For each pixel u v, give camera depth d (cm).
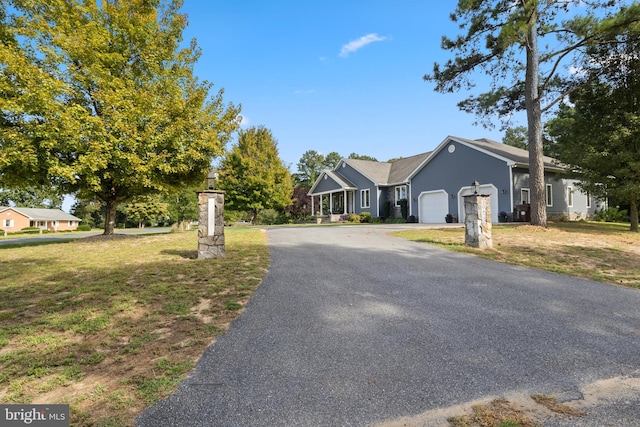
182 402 244
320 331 369
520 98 1545
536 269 707
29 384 271
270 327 380
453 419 223
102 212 5794
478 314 427
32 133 916
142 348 332
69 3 1075
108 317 409
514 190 1794
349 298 483
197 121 1176
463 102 1563
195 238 1204
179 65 1219
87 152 958
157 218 4888
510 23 1130
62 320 399
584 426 216
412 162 2864
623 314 437
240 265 688
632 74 1341
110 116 991
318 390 257
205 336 358
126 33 1126
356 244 987
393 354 317
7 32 973
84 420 225
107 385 268
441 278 602
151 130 1027
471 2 1247
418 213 2377
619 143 1259
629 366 299
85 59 1033
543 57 1367
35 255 854
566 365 300
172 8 1226
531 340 351
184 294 495
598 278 643
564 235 1159
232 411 233
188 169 1171
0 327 383
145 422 223
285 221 3353
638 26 1073
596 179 1369
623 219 2108
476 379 274
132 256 811
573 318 419
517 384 268
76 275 617
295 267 673
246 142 2930
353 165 2998
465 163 2036
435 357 311
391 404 240
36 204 5841
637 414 229
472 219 953
